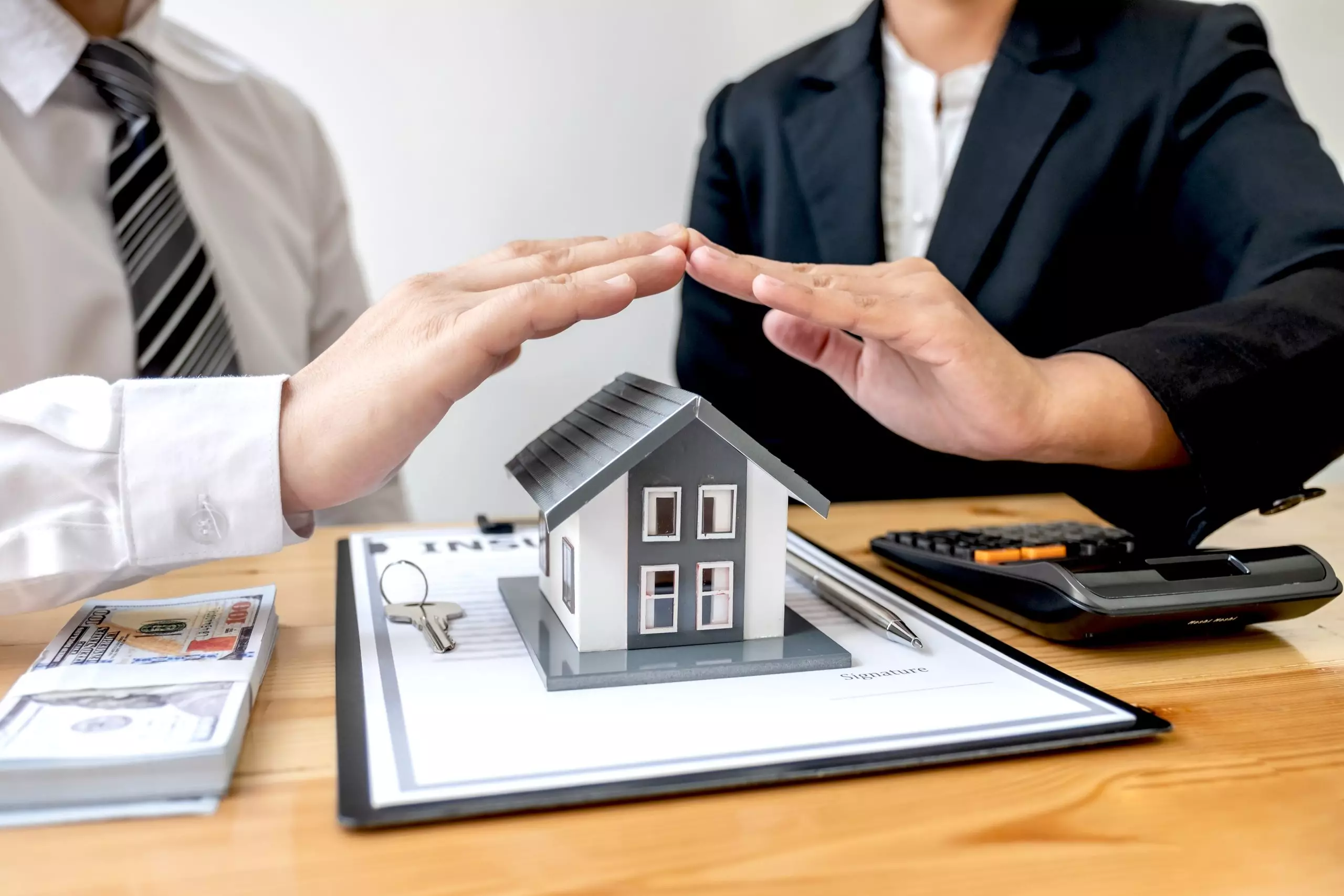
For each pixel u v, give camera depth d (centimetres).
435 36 154
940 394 66
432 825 31
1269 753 38
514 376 166
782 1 164
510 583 59
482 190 161
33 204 96
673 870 29
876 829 31
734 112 120
